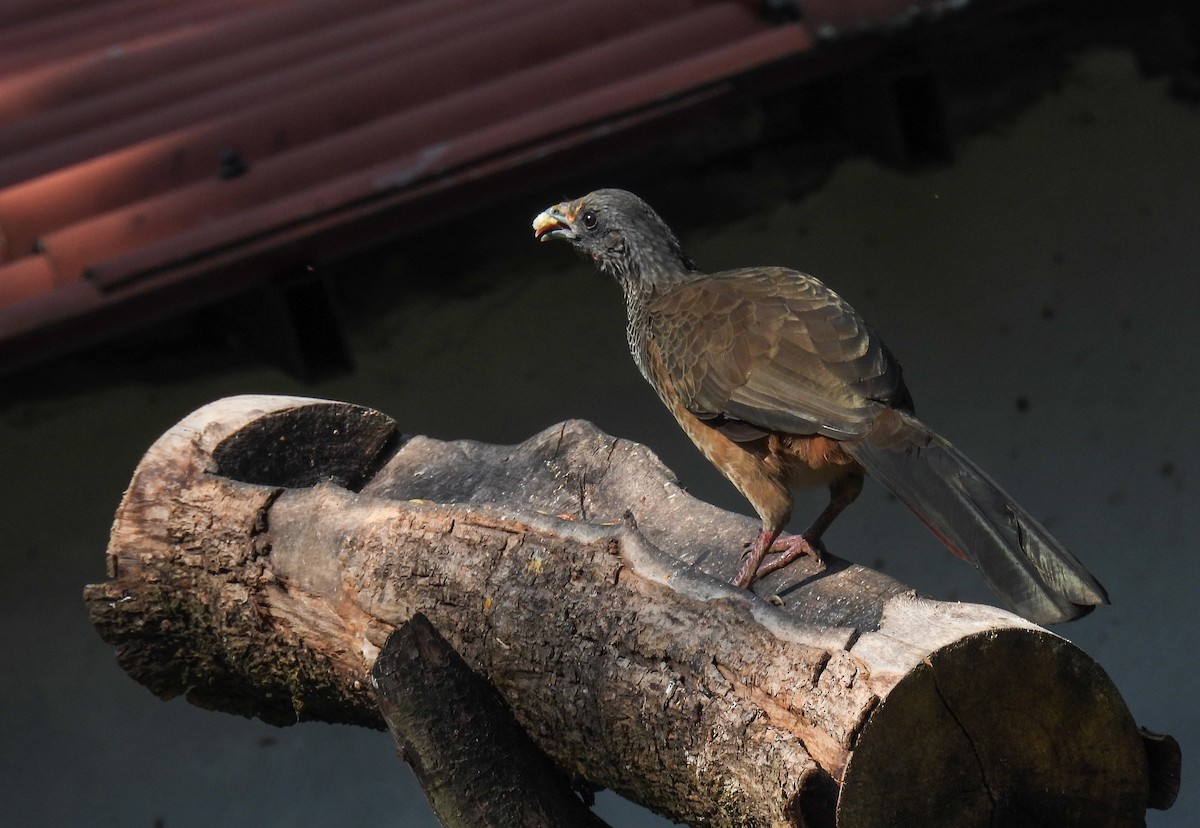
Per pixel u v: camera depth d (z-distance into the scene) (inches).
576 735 241.0
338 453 327.3
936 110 467.2
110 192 414.9
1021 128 559.8
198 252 378.9
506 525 255.8
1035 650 202.4
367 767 518.3
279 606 289.9
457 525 261.6
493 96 420.5
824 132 525.3
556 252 506.6
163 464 312.2
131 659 319.9
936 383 561.0
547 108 413.7
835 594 254.2
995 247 562.9
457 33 471.5
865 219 543.5
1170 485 588.4
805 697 204.4
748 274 318.3
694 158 518.9
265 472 317.1
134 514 309.1
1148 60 566.9
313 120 432.8
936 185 549.6
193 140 427.5
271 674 302.5
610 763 237.3
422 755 245.4
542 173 403.9
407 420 500.7
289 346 418.6
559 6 461.7
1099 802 210.4
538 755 254.8
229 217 391.2
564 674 238.7
